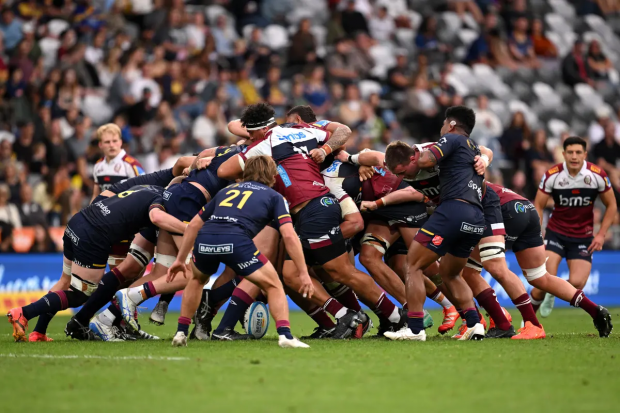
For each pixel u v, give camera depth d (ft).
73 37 213.05
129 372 58.23
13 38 216.74
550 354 69.56
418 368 60.34
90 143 192.34
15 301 155.22
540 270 92.53
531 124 247.70
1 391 50.85
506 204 91.04
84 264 85.46
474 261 90.89
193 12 236.22
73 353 71.41
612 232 184.55
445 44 260.01
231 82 217.77
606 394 50.03
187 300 76.33
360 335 90.17
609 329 90.94
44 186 181.88
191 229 75.56
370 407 45.85
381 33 257.96
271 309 74.59
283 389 51.37
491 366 61.62
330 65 235.20
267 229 89.51
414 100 228.02
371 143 216.95
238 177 86.63
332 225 86.84
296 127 91.81
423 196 93.40
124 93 206.59
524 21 265.34
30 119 198.18
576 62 261.03
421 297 83.20
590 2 289.94
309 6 253.24
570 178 114.42
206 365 61.72
